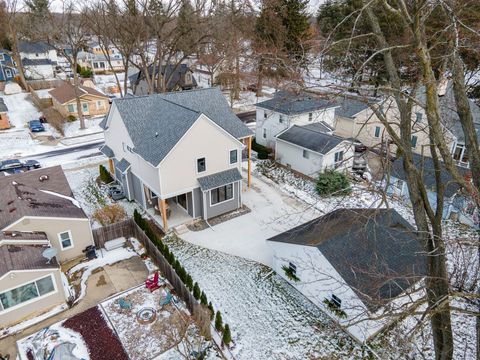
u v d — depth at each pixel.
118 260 19.59
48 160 32.56
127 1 34.12
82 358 13.82
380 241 15.67
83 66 67.50
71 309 16.31
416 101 8.05
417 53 7.53
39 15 49.44
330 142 26.92
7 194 19.94
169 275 17.59
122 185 26.23
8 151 34.31
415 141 28.52
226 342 14.17
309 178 28.64
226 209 24.02
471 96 27.75
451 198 19.92
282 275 18.06
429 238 9.15
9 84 54.16
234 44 45.72
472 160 8.46
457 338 14.44
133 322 15.53
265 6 40.69
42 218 17.92
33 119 43.69
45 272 15.63
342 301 14.70
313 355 14.00
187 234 21.86
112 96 53.28
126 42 37.72
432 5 7.55
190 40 39.66
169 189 21.23
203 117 20.95
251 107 50.31
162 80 40.00
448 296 7.28
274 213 24.20
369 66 11.07
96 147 36.06
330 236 15.69
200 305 14.93
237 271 18.70
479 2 8.12
